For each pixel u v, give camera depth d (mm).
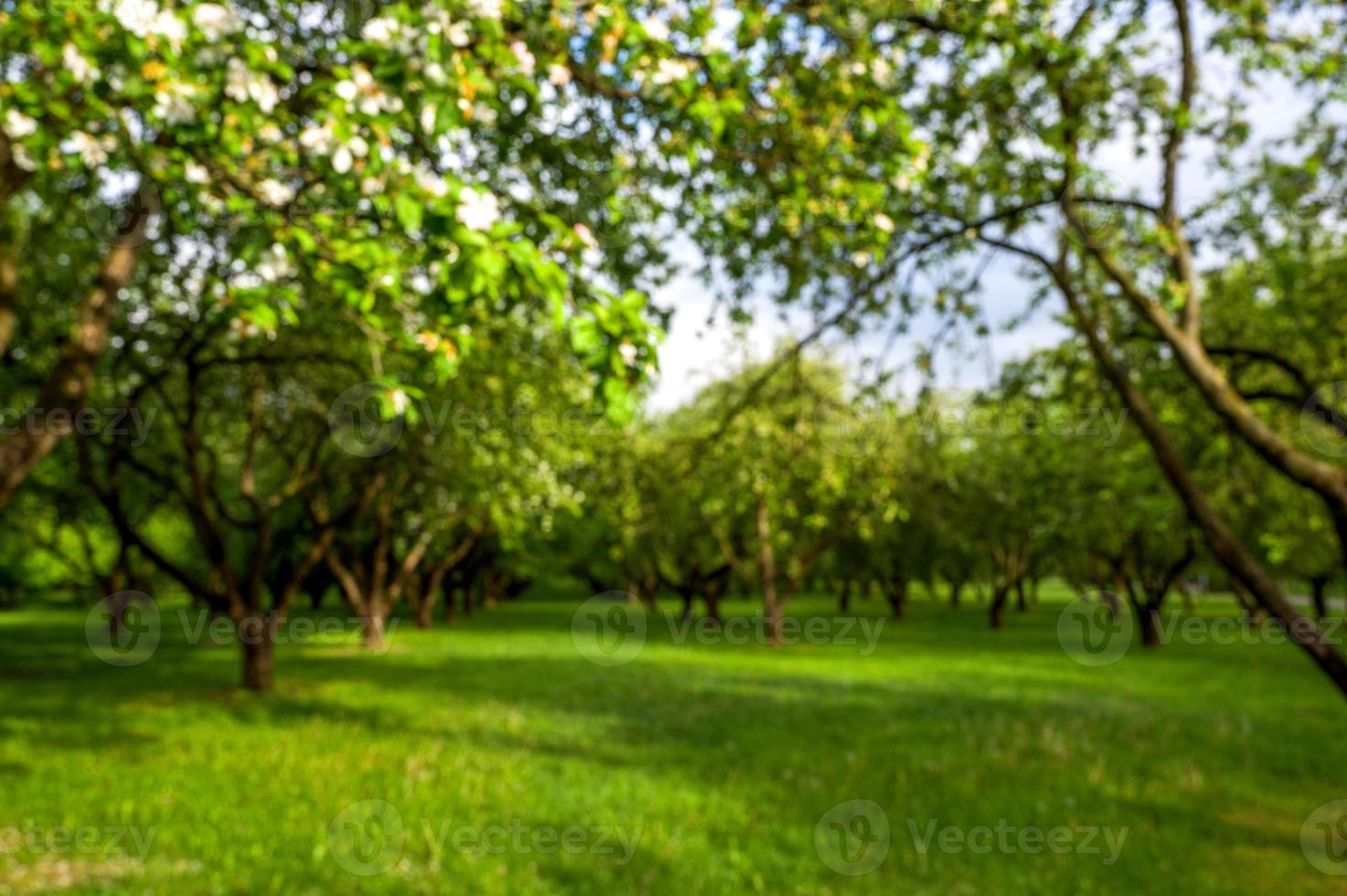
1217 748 13445
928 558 44250
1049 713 16688
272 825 8461
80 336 5109
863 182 5738
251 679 18219
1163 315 6387
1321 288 9656
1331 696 19547
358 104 3172
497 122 5781
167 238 8039
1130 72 7457
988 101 7258
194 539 41406
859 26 6098
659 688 19844
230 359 15391
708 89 4816
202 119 3367
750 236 7410
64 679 20031
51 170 4383
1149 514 11227
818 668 24562
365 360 15211
